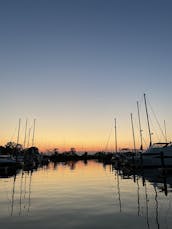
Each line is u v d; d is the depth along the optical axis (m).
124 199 17.95
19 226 11.16
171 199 17.86
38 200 17.73
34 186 26.16
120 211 14.10
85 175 41.00
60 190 22.95
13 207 15.33
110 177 36.66
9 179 34.34
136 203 16.44
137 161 50.19
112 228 10.80
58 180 32.56
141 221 11.90
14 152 110.25
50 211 14.20
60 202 16.94
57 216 13.01
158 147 44.81
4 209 14.75
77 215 13.23
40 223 11.66
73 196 19.47
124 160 60.41
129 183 28.39
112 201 17.20
